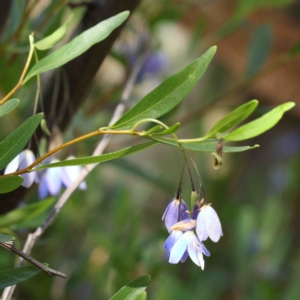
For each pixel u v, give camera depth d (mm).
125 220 561
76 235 596
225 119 304
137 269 521
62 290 550
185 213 324
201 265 313
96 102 549
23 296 505
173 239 318
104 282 558
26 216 362
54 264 555
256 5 538
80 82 385
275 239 637
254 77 502
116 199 605
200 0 638
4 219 360
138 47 525
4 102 325
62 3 398
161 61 540
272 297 605
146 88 624
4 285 315
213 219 317
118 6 381
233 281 632
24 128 309
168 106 312
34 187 404
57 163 309
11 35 409
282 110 301
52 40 338
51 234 545
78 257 587
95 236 552
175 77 311
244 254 626
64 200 361
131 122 313
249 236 633
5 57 417
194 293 590
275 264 629
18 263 351
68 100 388
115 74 642
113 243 536
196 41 583
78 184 364
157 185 512
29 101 448
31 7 392
